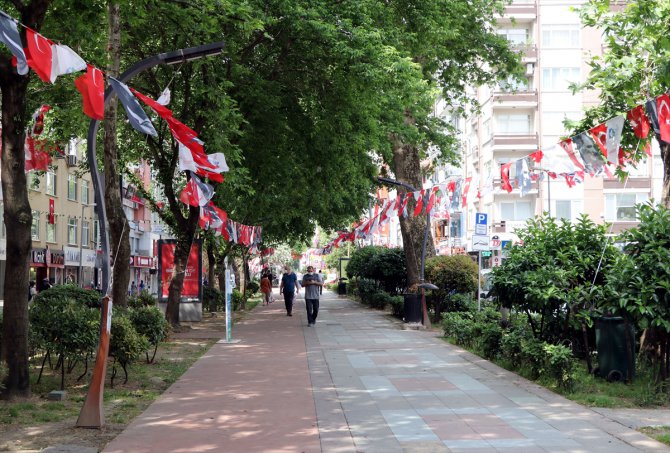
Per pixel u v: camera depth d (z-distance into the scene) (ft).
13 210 33.76
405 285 112.68
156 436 26.63
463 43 94.68
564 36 171.32
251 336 68.64
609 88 51.78
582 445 24.71
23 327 33.99
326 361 48.65
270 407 32.22
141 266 234.58
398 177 93.61
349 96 68.95
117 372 42.68
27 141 54.29
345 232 131.03
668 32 48.16
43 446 25.26
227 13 53.42
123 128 77.87
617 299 34.24
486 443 25.20
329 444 25.27
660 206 37.17
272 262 275.80
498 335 47.80
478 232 67.05
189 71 66.80
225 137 61.21
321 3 63.00
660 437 25.40
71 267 185.88
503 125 174.50
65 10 42.50
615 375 36.40
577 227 42.93
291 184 81.10
